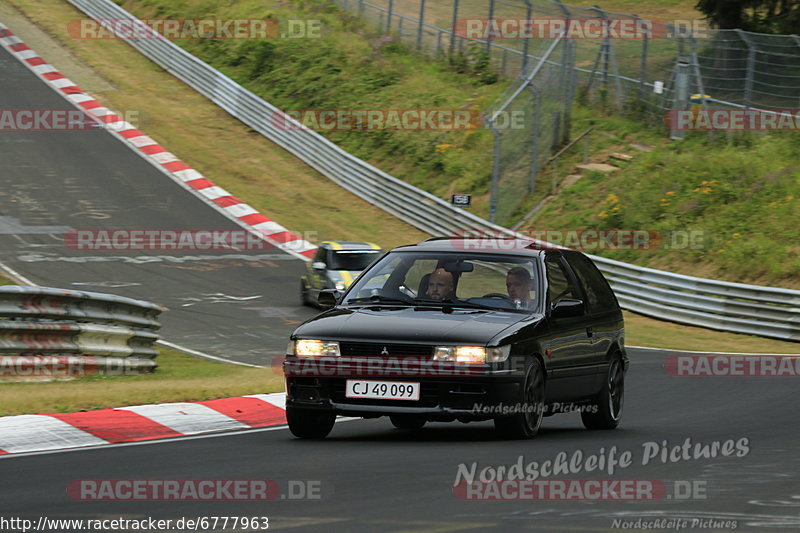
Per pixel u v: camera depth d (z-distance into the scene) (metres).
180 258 91.88
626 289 88.00
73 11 168.62
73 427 29.36
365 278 31.16
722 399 42.12
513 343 27.28
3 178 110.50
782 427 32.16
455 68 142.50
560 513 17.94
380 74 142.12
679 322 83.38
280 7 161.88
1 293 40.38
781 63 114.50
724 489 20.44
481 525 16.91
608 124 122.12
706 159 107.56
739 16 135.62
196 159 124.06
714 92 119.19
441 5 158.62
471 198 113.38
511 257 30.83
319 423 29.03
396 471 22.34
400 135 127.94
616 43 135.62
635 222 100.88
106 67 149.50
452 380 26.67
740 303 79.88
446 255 30.95
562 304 29.45
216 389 38.94
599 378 32.47
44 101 134.50
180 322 70.44
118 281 82.88
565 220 105.12
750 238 94.06
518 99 114.31
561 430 32.34
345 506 18.48
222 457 24.67
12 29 157.12
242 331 68.50
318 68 144.88
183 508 18.34
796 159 106.25
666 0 190.12
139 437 29.17
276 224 106.12
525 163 113.38
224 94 141.75
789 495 19.84
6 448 26.38
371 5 157.75
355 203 117.69
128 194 110.00
